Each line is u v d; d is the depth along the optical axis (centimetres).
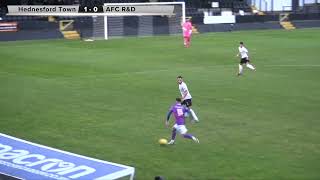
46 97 2625
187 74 3306
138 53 4500
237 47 4934
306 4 9006
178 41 5644
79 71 3475
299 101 2459
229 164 1592
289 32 6956
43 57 4231
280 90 2738
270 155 1669
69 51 4691
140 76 3244
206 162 1614
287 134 1903
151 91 2753
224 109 2312
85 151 1739
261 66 3641
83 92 2744
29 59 4106
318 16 8062
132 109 2341
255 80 3062
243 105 2389
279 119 2122
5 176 1473
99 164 1559
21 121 2148
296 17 7900
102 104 2452
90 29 6394
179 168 1565
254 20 7544
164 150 1742
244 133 1927
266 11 8562
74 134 1945
